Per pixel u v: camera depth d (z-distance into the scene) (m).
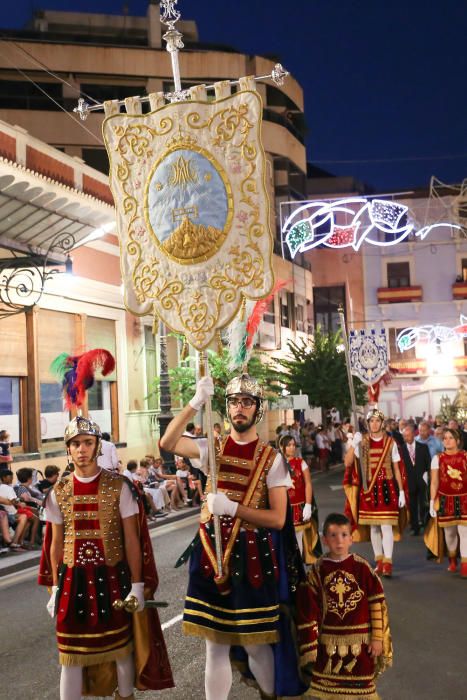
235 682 6.02
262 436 35.94
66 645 4.45
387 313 48.00
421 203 46.16
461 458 9.99
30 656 6.90
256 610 4.42
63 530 4.71
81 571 4.53
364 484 9.96
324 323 48.59
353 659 4.70
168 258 5.23
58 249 16.69
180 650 6.91
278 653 4.47
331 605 4.77
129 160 5.38
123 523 4.64
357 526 10.30
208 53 37.34
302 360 34.81
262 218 5.07
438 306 47.62
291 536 4.70
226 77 37.66
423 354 47.94
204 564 4.61
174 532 14.70
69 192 17.11
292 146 41.81
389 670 6.20
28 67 34.31
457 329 46.66
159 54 36.28
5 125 16.66
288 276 40.28
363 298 48.31
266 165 5.08
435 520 10.10
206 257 5.14
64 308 20.20
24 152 17.50
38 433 18.83
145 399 24.73
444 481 10.03
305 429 31.02
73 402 16.83
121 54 35.59
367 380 12.18
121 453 22.89
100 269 22.19
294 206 41.56
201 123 5.20
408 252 47.88
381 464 9.97
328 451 29.27
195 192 5.17
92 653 4.42
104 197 21.30
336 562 4.84
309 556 9.73
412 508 13.53
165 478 18.72
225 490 4.67
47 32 36.78
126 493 4.66
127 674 4.56
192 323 5.16
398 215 25.56
